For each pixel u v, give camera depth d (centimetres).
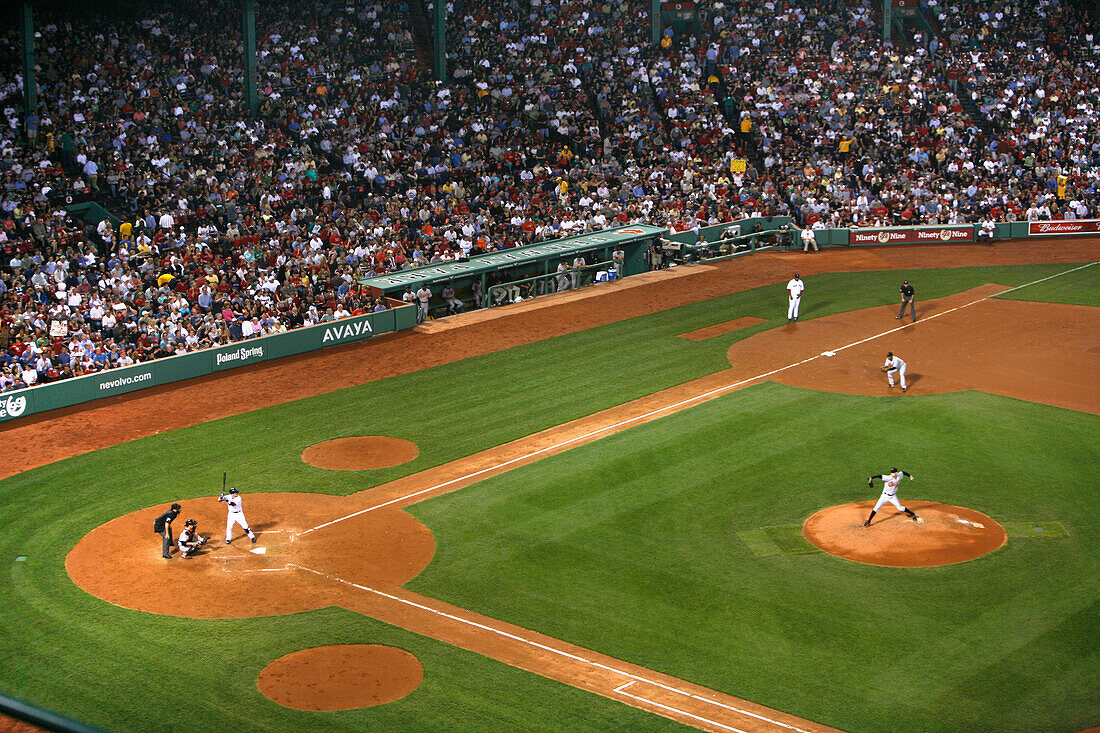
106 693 2106
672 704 2061
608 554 2684
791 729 1975
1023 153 6569
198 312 4334
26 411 3634
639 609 2422
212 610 2433
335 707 2058
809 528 2792
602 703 2067
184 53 5934
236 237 4828
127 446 3400
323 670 2188
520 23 7081
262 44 6284
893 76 7031
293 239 4947
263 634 2331
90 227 4738
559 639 2306
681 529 2805
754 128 6600
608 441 3400
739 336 4478
